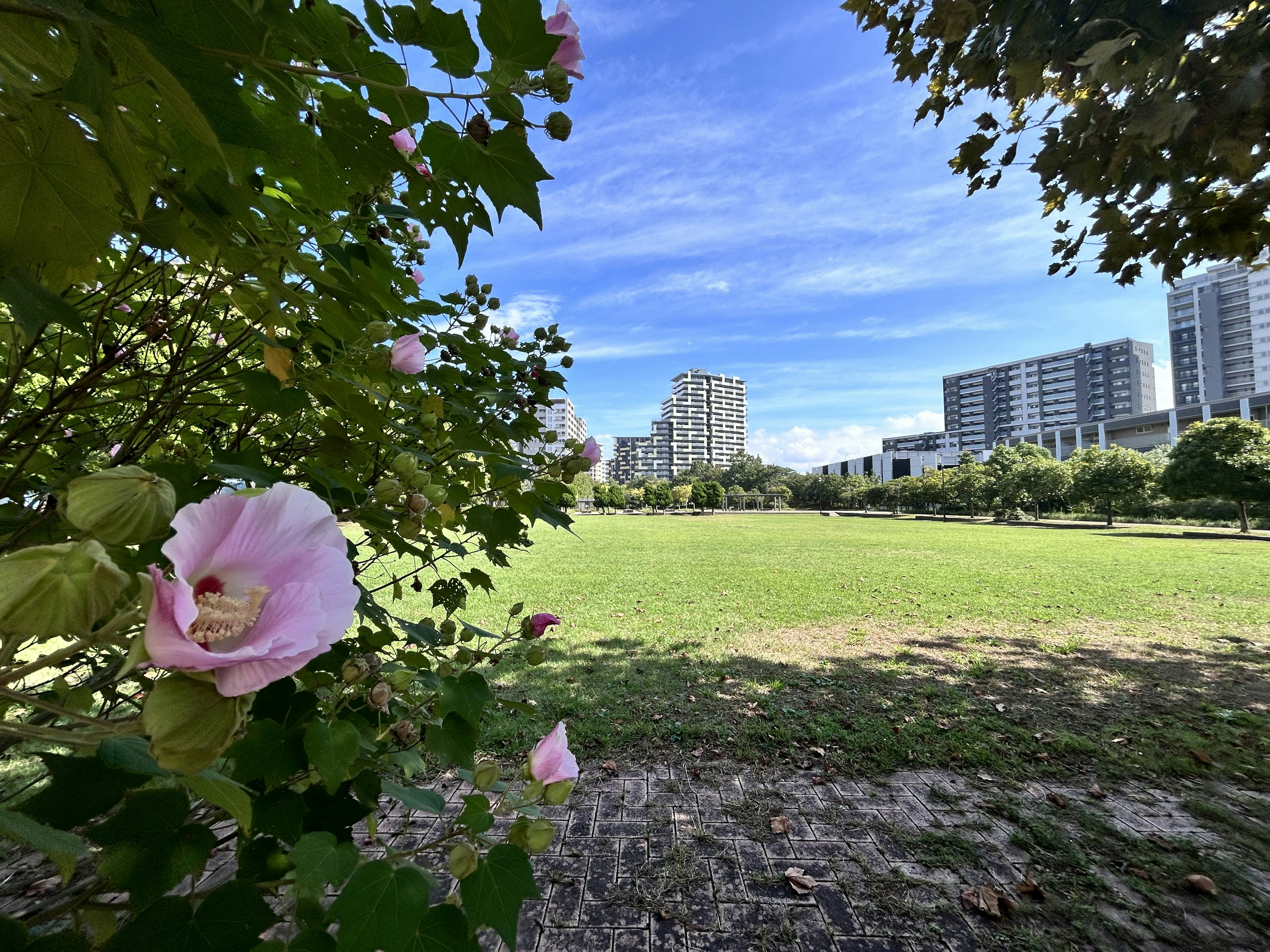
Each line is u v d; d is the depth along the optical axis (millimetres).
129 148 542
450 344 1578
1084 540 19281
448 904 671
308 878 649
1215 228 2662
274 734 777
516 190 896
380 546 1255
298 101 767
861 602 8094
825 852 2516
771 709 4051
